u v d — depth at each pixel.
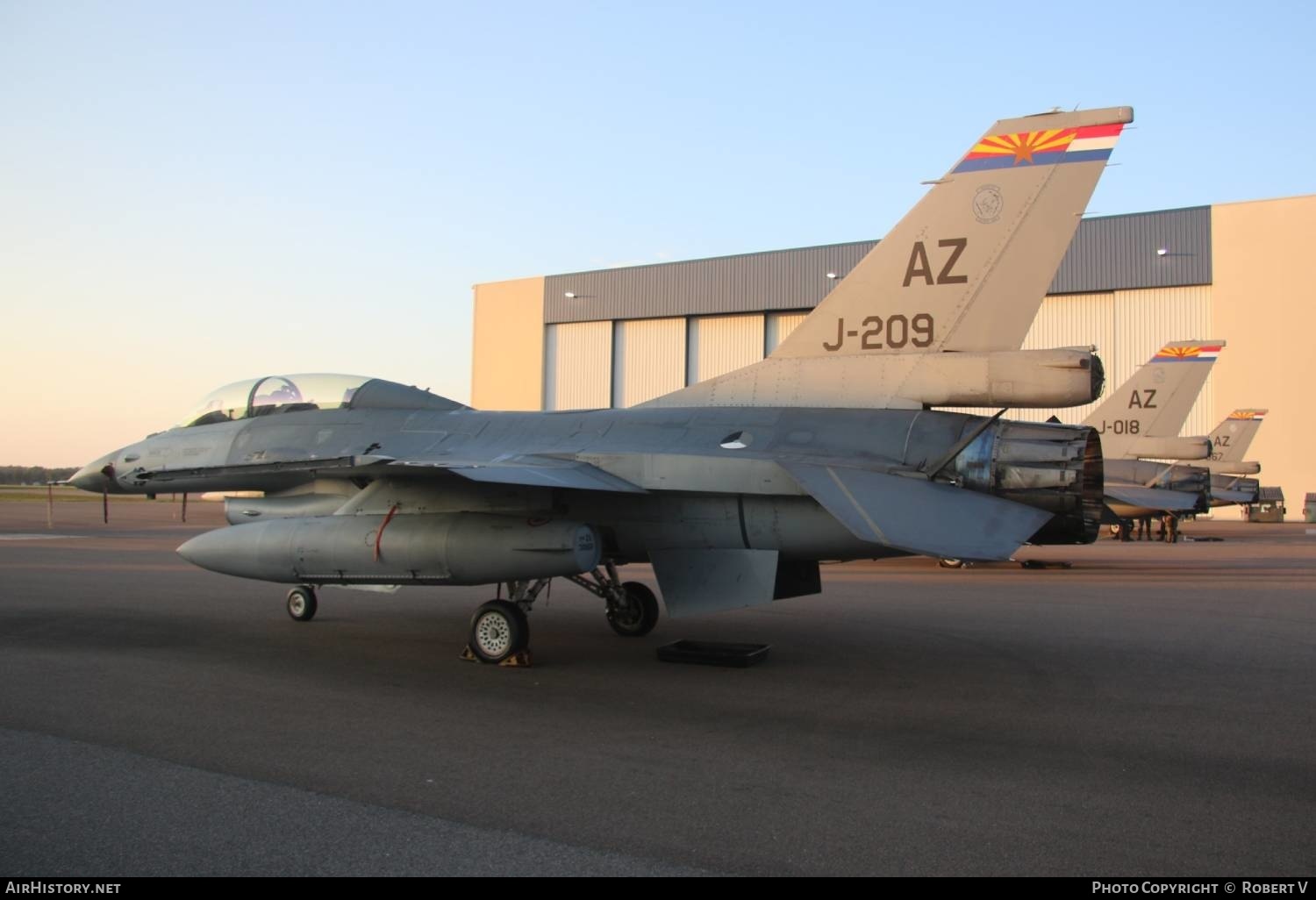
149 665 7.52
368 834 3.88
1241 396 35.41
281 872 3.49
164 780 4.58
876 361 7.61
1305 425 34.69
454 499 7.97
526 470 7.09
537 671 7.45
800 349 7.98
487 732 5.54
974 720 5.89
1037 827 4.02
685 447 7.63
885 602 12.02
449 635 9.10
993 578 15.68
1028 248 7.21
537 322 44.66
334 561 7.80
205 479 9.62
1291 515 35.16
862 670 7.50
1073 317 36.78
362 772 4.73
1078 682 7.04
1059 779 4.70
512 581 7.45
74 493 66.19
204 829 3.93
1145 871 3.56
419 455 8.91
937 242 7.50
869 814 4.17
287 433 9.95
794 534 7.31
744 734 5.54
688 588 7.66
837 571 17.30
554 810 4.20
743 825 4.03
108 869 3.51
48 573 14.62
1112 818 4.14
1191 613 10.92
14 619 9.94
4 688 6.64
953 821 4.09
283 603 11.30
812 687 6.89
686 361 41.38
